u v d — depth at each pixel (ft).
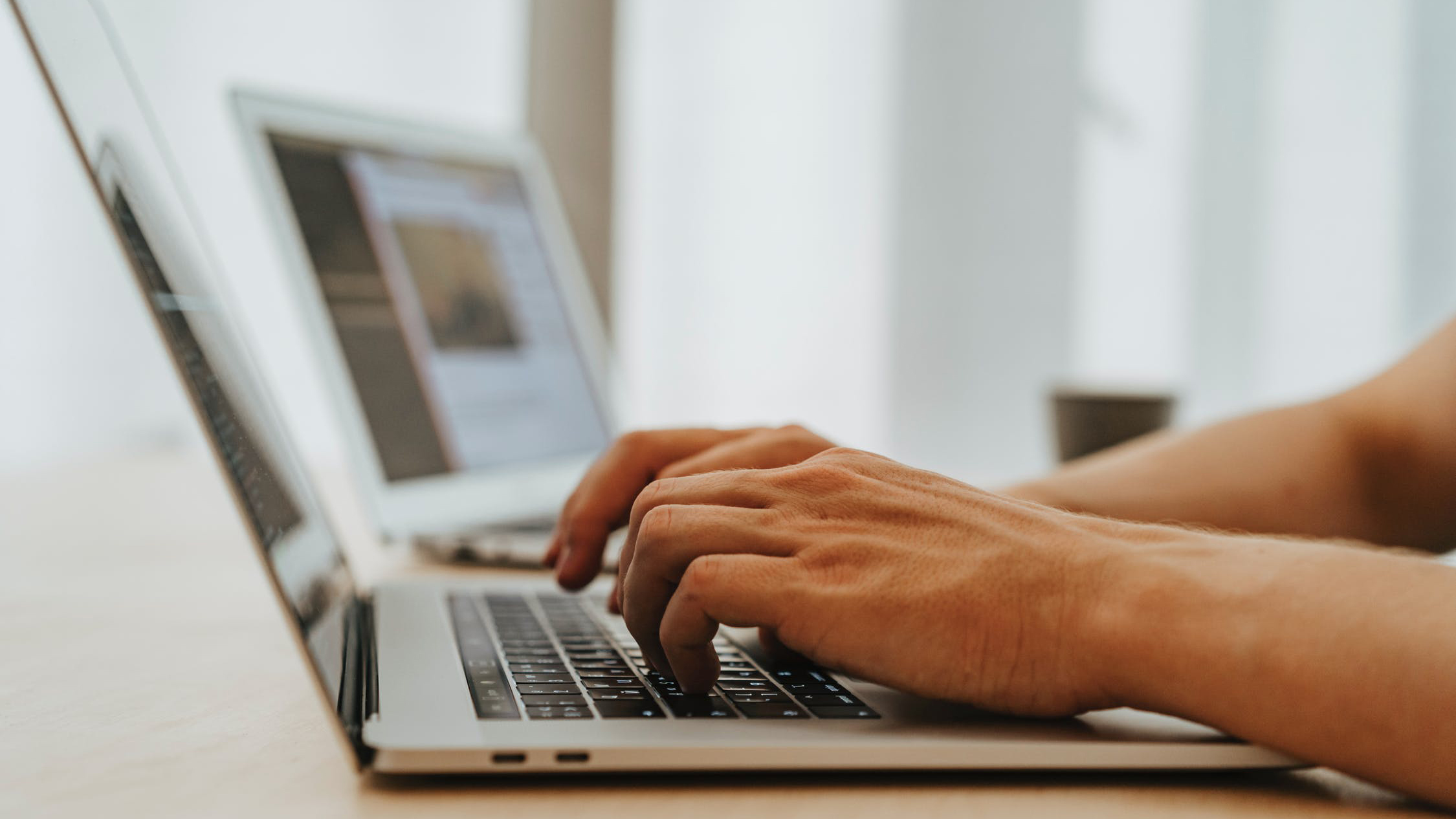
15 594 2.13
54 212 6.17
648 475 1.90
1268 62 6.48
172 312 1.17
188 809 0.98
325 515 2.15
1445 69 6.37
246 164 2.79
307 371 6.36
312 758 1.13
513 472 3.26
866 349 6.63
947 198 6.61
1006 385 6.64
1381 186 6.43
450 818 0.96
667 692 1.25
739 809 1.01
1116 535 1.28
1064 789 1.09
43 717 1.29
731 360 6.59
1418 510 2.20
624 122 6.50
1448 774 1.02
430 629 1.62
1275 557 1.19
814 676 1.35
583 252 6.26
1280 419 2.31
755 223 6.58
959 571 1.21
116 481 4.34
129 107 1.59
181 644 1.71
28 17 1.03
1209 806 1.06
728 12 6.52
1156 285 6.59
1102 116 6.56
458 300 3.26
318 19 6.34
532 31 6.31
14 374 6.16
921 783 1.10
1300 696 1.07
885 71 6.58
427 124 3.39
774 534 1.26
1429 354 2.30
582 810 0.99
